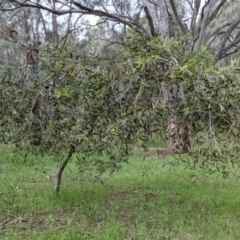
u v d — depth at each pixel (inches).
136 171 266.7
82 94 138.8
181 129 132.7
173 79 124.1
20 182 232.8
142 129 128.6
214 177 248.8
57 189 198.5
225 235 152.0
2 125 160.6
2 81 158.1
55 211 177.2
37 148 167.0
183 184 231.8
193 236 151.3
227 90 123.1
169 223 165.0
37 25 534.6
